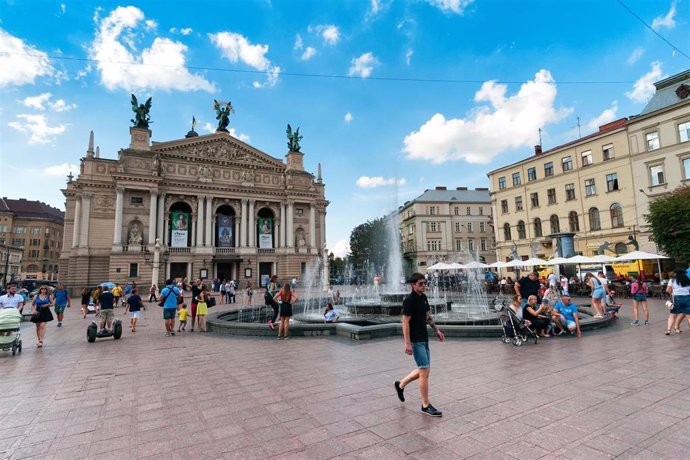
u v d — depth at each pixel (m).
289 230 69.12
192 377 8.76
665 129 37.25
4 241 96.12
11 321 11.70
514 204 53.22
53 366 10.20
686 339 11.45
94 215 55.75
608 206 41.78
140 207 57.56
